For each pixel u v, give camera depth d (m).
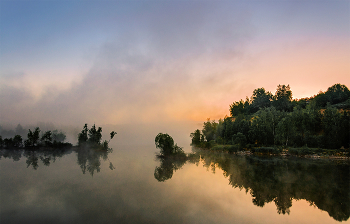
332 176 26.94
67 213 15.48
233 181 24.97
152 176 27.28
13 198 18.73
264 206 17.39
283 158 41.41
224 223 14.18
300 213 16.12
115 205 17.08
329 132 45.03
